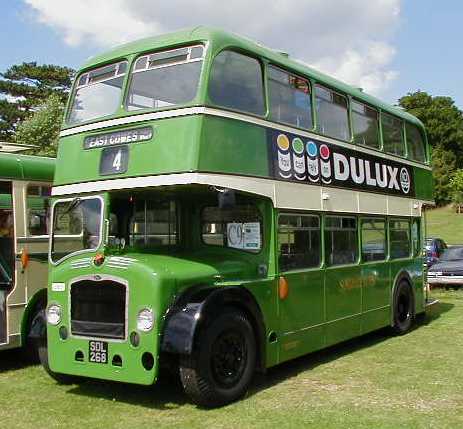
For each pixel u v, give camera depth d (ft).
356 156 34.86
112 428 20.77
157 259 24.07
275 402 23.35
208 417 21.68
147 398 24.31
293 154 28.58
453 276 59.88
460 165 259.60
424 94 267.18
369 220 36.14
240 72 25.58
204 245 28.07
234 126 24.68
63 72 161.07
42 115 114.01
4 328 29.76
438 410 22.16
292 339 27.73
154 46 25.25
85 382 26.99
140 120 24.30
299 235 28.94
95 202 25.27
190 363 22.06
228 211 27.68
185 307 22.29
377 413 21.80
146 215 26.78
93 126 25.84
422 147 45.85
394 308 38.29
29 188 31.53
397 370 28.43
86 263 24.06
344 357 31.71
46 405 23.61
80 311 23.97
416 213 42.96
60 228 26.25
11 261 30.53
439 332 39.37
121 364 22.72
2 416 22.33
